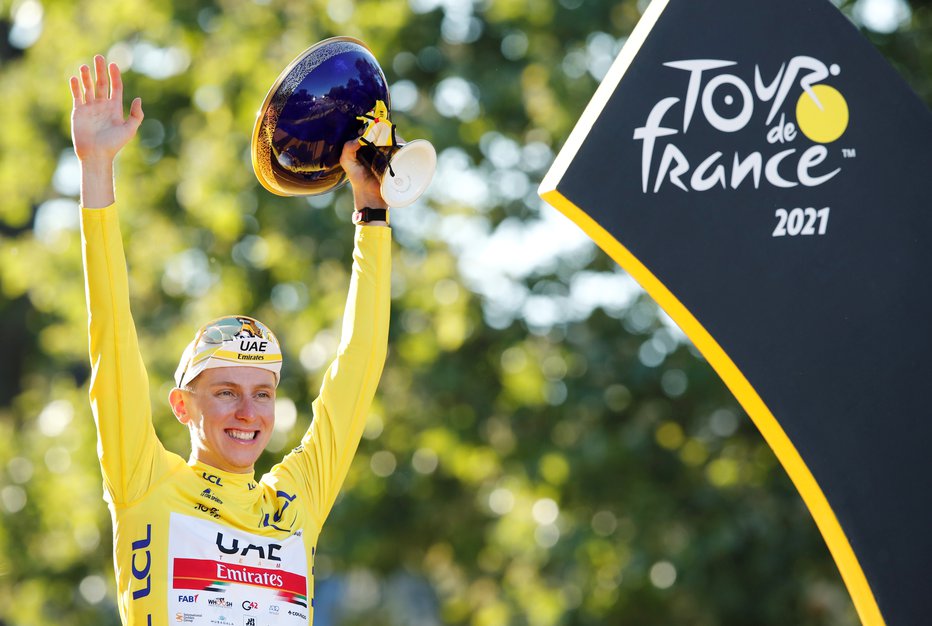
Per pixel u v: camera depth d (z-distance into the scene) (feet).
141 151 133.18
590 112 46.34
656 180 45.47
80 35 136.46
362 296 48.80
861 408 45.80
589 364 123.95
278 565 44.19
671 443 125.18
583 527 122.21
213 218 126.72
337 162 48.32
